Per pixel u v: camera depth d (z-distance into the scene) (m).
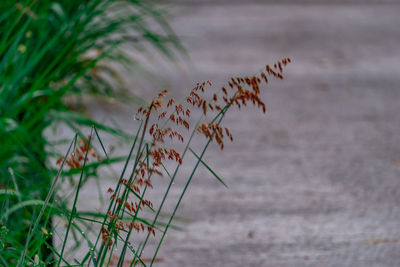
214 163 7.23
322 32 13.37
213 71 10.57
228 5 15.77
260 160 7.34
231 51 11.80
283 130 8.30
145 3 9.35
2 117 5.60
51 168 5.54
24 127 5.77
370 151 7.63
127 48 11.18
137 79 9.95
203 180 6.79
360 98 9.56
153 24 12.88
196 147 7.68
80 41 7.62
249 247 5.41
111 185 6.34
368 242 5.52
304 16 14.81
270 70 3.39
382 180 6.83
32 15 6.05
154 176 6.81
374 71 10.85
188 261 5.14
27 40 6.62
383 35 13.16
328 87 10.03
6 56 5.82
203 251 5.32
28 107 6.38
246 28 13.56
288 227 5.79
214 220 5.89
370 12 15.27
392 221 5.93
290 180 6.80
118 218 3.49
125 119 8.30
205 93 9.49
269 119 8.69
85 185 6.29
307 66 11.05
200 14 14.65
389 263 5.18
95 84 8.61
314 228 5.77
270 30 13.44
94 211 5.75
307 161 7.32
